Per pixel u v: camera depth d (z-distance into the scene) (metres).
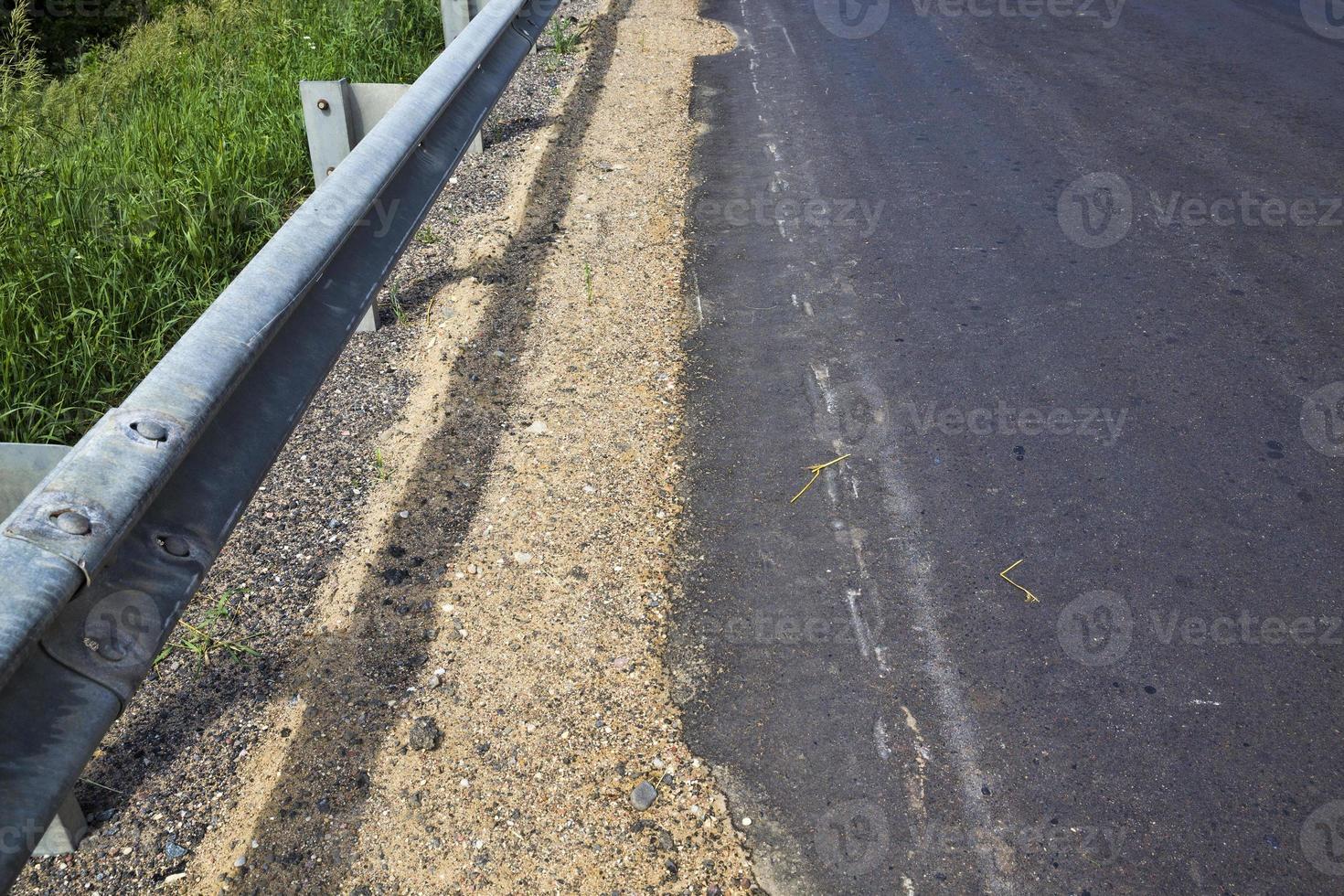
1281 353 4.19
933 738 2.53
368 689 2.55
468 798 2.31
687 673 2.71
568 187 5.63
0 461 1.81
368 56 6.95
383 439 3.49
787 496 3.38
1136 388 3.97
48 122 6.05
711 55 8.37
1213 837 2.29
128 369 3.69
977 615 2.91
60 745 1.49
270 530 3.04
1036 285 4.71
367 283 2.94
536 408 3.74
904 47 8.55
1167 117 6.85
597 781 2.39
